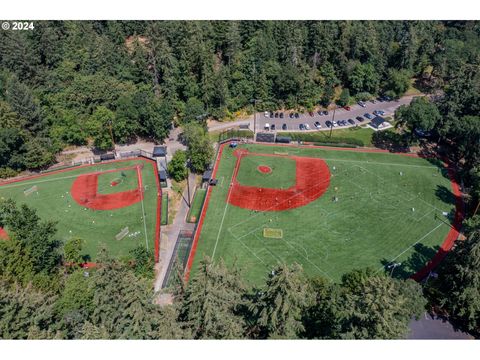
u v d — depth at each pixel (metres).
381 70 164.62
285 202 102.12
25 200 104.19
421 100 123.81
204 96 143.62
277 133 138.50
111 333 50.12
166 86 141.75
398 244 88.75
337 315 54.19
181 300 52.00
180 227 95.50
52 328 54.56
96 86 132.62
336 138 131.25
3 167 114.75
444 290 72.00
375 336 46.41
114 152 128.75
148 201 104.00
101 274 51.44
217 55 164.00
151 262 81.56
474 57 157.88
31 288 61.41
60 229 93.69
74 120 127.56
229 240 89.81
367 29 163.88
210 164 116.25
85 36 155.12
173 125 143.00
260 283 77.94
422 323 69.69
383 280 50.59
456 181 111.44
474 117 116.56
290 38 156.62
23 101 117.75
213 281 48.97
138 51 143.25
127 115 126.50
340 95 159.00
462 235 91.44
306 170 116.06
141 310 48.50
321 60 165.88
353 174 113.88
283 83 150.25
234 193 105.81
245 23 162.38
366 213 98.12
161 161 122.56
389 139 132.88
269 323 48.16
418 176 113.25
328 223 94.81
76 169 118.62
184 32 150.00
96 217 97.88
